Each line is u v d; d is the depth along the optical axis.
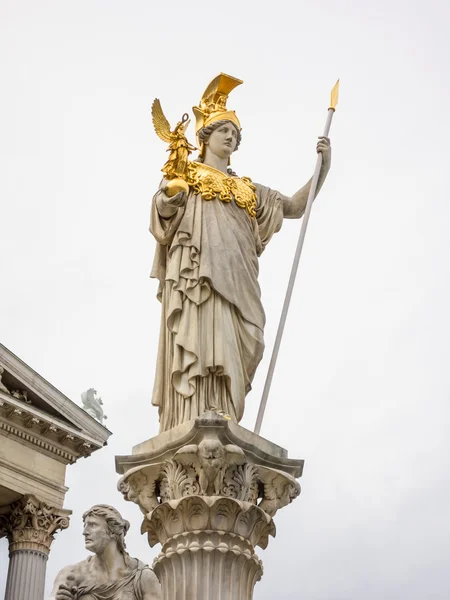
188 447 14.54
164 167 16.17
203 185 16.44
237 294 15.79
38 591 43.38
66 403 46.56
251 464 14.77
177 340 15.45
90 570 15.15
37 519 44.31
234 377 15.40
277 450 15.06
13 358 45.34
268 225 16.92
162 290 16.39
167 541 14.60
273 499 14.90
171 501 14.57
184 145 16.16
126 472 15.05
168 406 15.48
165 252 16.44
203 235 16.00
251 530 14.62
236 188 16.64
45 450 45.97
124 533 15.37
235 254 16.03
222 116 17.22
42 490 45.06
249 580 14.53
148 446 15.02
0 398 44.25
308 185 17.52
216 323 15.55
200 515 14.45
